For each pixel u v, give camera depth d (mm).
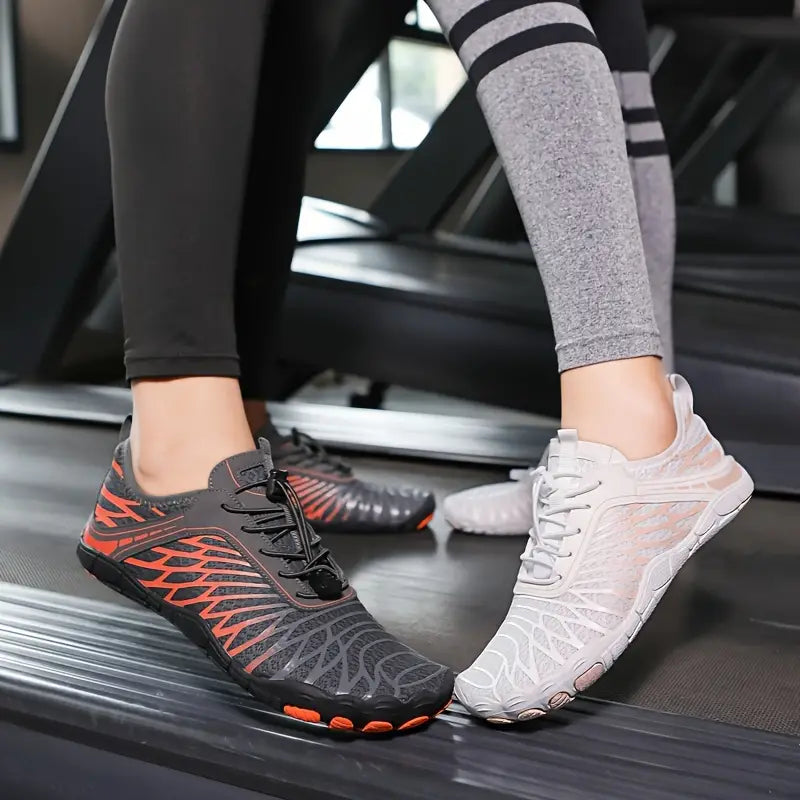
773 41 4008
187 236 762
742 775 656
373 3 2439
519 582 797
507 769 670
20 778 841
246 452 804
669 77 3980
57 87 4352
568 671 712
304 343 2504
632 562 774
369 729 696
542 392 2203
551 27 752
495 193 3635
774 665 854
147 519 807
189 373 789
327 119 2730
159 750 760
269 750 715
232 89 759
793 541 1233
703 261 3287
